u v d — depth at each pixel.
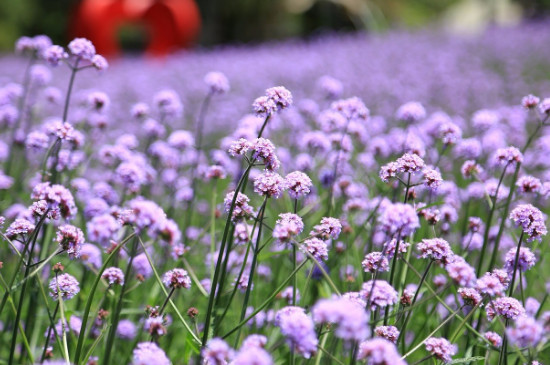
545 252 3.73
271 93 2.79
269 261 4.50
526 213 2.74
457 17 32.69
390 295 2.33
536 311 3.41
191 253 4.27
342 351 3.00
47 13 39.34
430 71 14.37
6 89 5.40
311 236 2.75
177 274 2.69
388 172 2.80
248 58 19.02
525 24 23.31
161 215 2.13
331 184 3.87
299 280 4.00
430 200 3.88
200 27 38.03
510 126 7.27
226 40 38.88
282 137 7.02
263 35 38.06
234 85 14.32
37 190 2.61
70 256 2.62
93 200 3.98
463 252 3.63
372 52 18.47
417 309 3.41
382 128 7.36
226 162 4.52
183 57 21.05
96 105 4.33
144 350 1.98
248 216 2.78
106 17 24.52
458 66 15.41
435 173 2.79
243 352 1.76
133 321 3.77
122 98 13.14
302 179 2.65
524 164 5.96
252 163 2.64
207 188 6.17
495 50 17.42
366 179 5.14
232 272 4.00
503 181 5.29
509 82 13.09
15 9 38.06
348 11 33.91
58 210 2.67
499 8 32.06
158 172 5.53
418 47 18.94
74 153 5.07
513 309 2.53
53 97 5.79
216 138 9.77
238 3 37.62
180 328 3.86
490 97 11.48
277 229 2.41
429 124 5.11
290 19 37.66
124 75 16.06
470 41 19.34
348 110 4.26
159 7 25.69
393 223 2.09
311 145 4.53
